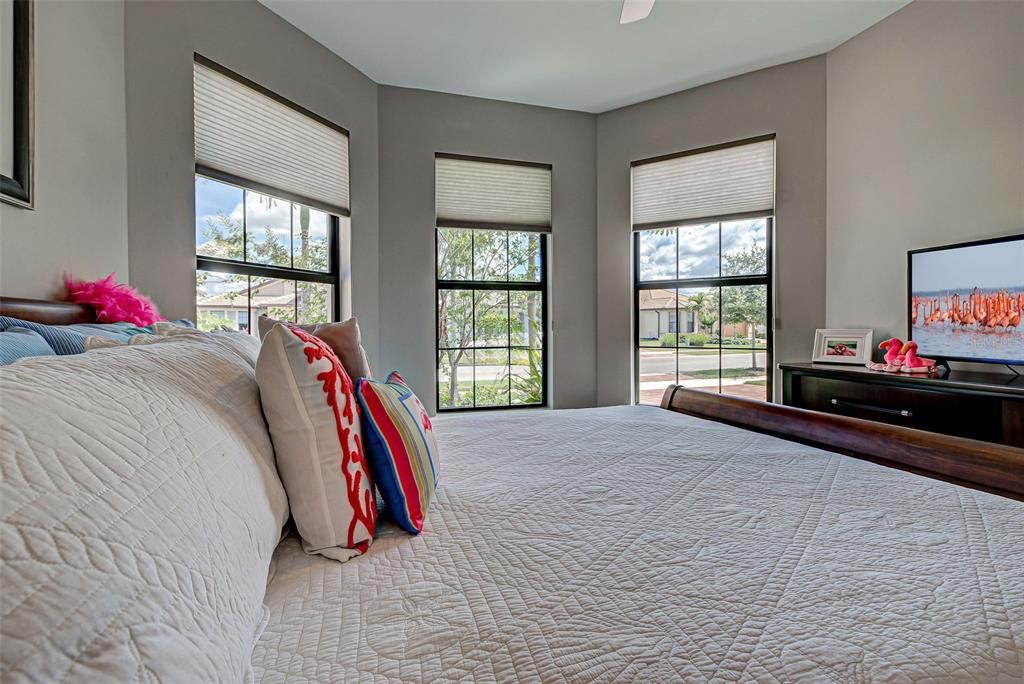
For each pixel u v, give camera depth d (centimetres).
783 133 310
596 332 372
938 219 241
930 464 117
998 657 53
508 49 283
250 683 48
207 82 216
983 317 217
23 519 35
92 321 151
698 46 285
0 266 132
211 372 77
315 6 242
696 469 119
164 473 50
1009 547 76
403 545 81
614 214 366
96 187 169
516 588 67
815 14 258
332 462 79
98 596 35
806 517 90
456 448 143
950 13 234
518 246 370
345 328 115
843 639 55
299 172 264
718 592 65
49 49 148
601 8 247
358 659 53
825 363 276
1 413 41
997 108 218
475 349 361
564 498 100
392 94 324
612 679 50
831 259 298
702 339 347
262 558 63
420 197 331
